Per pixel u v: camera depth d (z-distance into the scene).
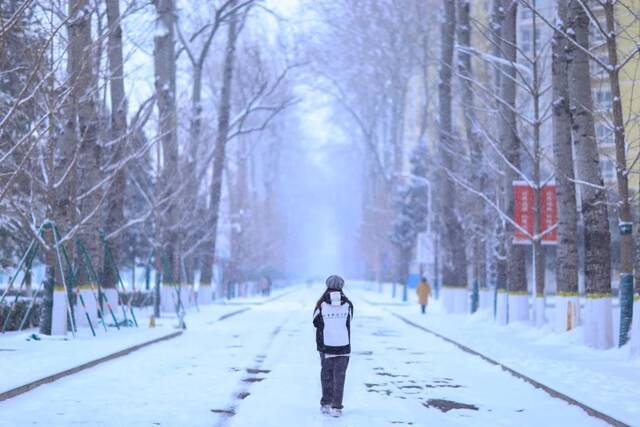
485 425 22.78
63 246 51.09
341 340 24.67
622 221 40.56
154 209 78.75
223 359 41.31
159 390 29.20
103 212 72.94
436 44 128.38
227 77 110.81
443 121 90.00
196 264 152.25
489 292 84.75
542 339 51.94
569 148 52.62
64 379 31.53
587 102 46.00
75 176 53.47
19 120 56.00
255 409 25.22
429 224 125.81
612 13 40.41
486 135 62.53
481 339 53.62
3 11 46.94
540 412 25.17
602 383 30.28
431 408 25.94
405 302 133.00
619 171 40.41
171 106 84.62
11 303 54.72
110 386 29.92
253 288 178.50
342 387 24.48
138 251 120.19
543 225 60.59
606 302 44.44
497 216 75.25
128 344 45.38
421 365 39.81
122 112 67.19
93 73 56.91
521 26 113.81
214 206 114.12
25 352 39.19
